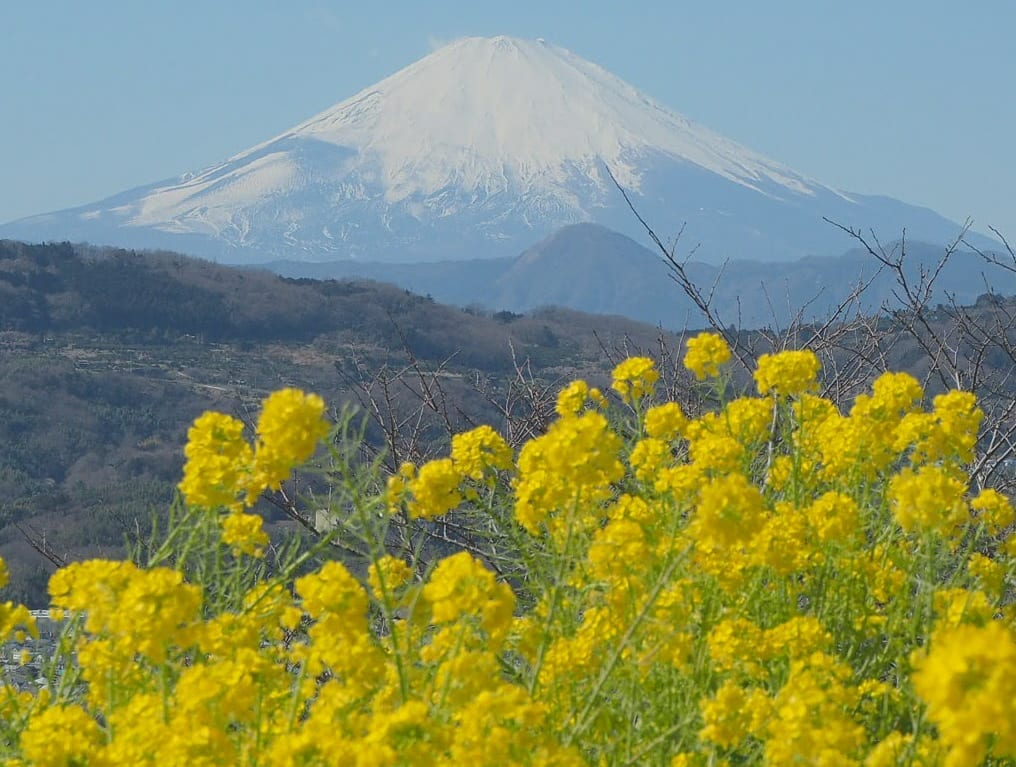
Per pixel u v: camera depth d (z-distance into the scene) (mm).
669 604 11891
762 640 11727
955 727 6656
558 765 9070
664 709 11750
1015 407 22812
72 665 11961
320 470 11688
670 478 13492
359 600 10375
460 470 15391
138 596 9695
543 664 11602
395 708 10102
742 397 16250
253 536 13023
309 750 8648
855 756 10156
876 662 12516
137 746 9430
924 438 14703
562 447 11688
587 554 13281
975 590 13305
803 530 12938
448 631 10266
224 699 9852
